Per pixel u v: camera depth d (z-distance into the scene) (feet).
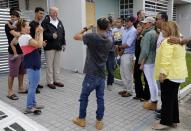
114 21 24.21
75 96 22.45
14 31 19.15
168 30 16.26
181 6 66.28
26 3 35.88
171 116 16.94
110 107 20.57
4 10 28.37
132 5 42.96
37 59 17.39
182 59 16.30
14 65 20.39
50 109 19.40
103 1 40.06
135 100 22.26
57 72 25.08
